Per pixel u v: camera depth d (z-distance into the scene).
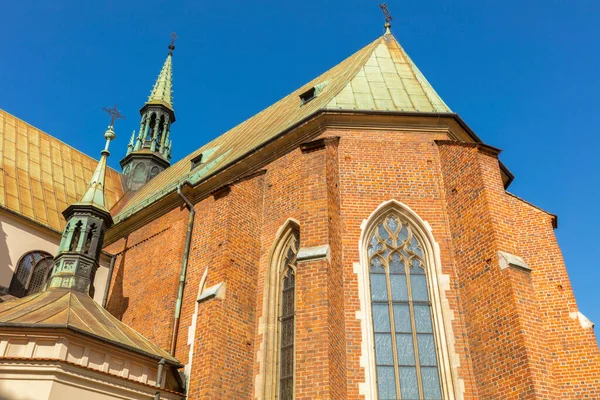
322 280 13.56
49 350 13.59
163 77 42.06
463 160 16.22
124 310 22.33
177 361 16.50
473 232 14.98
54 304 16.06
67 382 13.16
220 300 15.52
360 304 14.61
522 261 13.88
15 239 23.66
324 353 12.52
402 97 20.11
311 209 15.06
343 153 17.48
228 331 15.33
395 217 16.44
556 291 16.27
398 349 14.22
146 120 39.28
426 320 14.68
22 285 23.14
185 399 15.52
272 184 19.00
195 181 22.77
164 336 18.98
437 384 13.75
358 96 20.05
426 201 16.48
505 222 14.68
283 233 17.47
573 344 15.23
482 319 13.72
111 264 24.98
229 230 16.97
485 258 14.26
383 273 15.41
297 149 19.00
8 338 13.72
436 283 15.06
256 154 20.14
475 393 13.25
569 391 14.63
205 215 21.38
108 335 15.09
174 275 20.58
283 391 14.88
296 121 19.98
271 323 16.11
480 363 13.39
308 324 13.10
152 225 24.14
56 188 28.62
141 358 15.31
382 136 18.03
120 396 14.18
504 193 15.34
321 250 14.09
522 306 12.97
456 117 18.06
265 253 17.50
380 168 17.16
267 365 15.40
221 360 14.75
